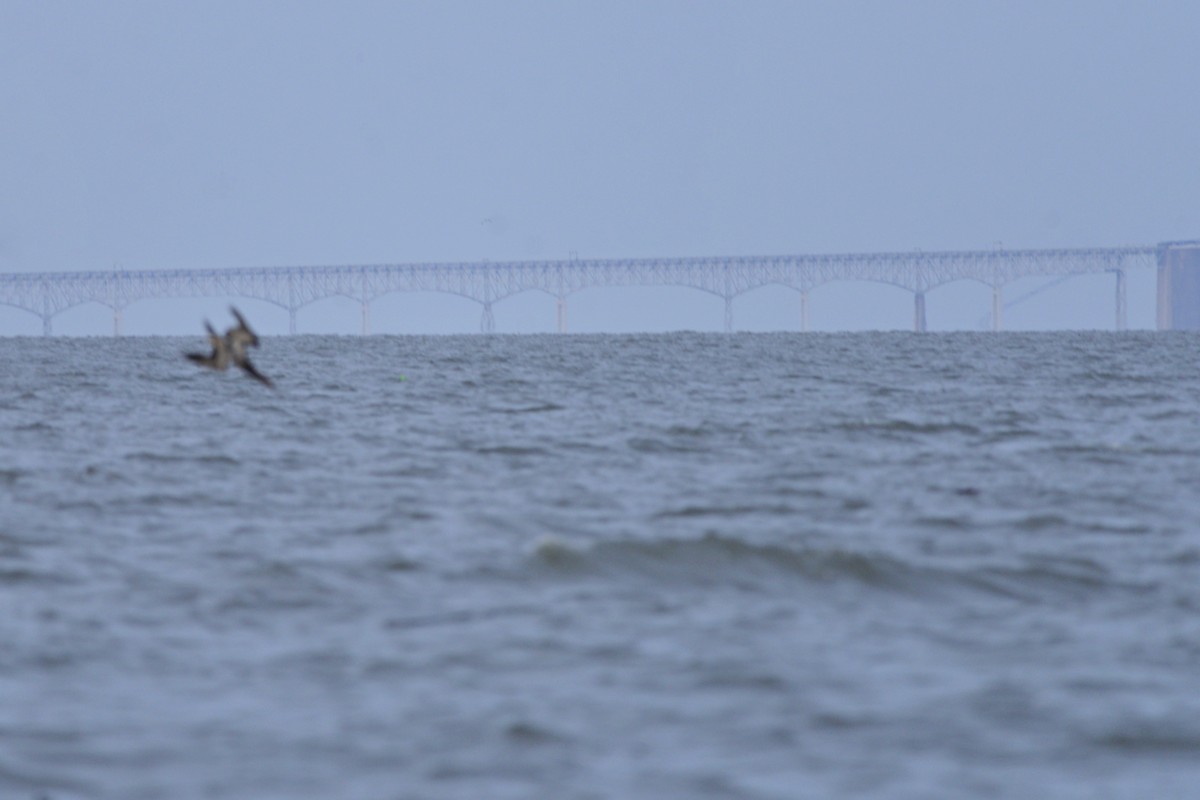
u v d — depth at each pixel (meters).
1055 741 67.56
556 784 62.88
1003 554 105.00
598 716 70.50
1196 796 62.06
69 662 77.69
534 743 67.19
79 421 198.00
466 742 67.12
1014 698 72.88
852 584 95.75
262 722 69.31
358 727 68.88
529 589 94.06
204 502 126.75
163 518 118.31
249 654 79.62
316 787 62.41
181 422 197.38
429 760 65.19
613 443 173.88
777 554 100.69
